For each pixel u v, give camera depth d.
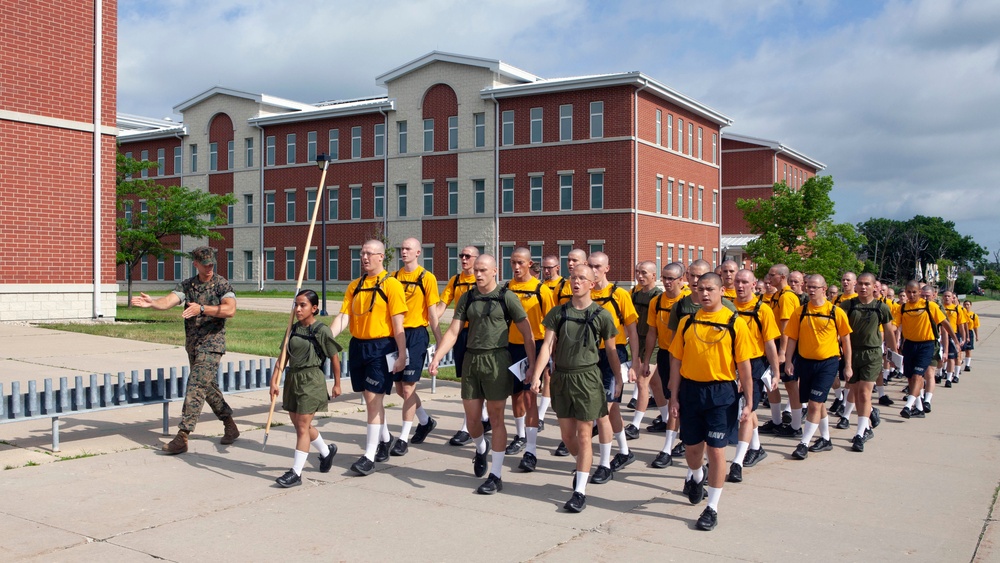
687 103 44.69
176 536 5.78
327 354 7.34
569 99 41.94
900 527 6.29
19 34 20.70
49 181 21.30
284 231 51.84
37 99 21.05
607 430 7.57
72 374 12.53
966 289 120.88
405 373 8.50
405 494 7.00
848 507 6.85
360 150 49.22
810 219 37.62
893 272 121.00
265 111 53.12
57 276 21.48
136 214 30.41
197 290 8.21
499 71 44.06
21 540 5.63
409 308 8.59
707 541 5.89
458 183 45.50
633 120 40.41
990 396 14.32
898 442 9.79
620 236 40.69
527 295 8.68
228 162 54.03
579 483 6.65
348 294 7.88
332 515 6.36
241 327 22.66
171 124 71.56
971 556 5.65
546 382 10.06
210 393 8.39
